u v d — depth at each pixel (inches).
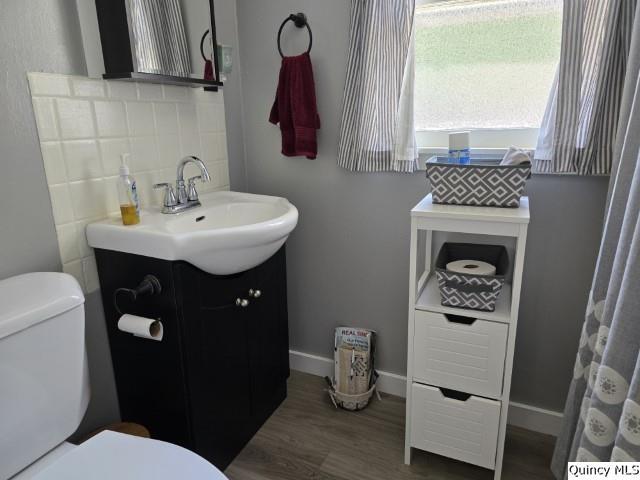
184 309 46.8
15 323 34.3
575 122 50.0
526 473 55.9
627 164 37.1
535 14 53.6
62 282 40.7
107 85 50.4
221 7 65.9
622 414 27.4
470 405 52.5
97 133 49.8
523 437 62.1
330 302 74.7
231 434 57.7
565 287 57.9
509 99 57.2
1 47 39.9
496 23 55.5
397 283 68.6
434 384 54.1
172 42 53.2
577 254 56.3
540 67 55.0
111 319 51.9
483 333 49.9
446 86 59.9
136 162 55.3
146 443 37.4
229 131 71.2
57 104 45.1
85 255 49.6
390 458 59.3
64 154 46.4
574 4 47.4
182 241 43.9
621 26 46.2
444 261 58.7
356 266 70.9
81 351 40.4
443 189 51.1
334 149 67.4
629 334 29.5
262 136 72.9
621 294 29.8
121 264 48.3
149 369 50.8
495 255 59.0
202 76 59.0
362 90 60.2
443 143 61.6
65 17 45.1
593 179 53.5
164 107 58.6
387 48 57.9
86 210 49.4
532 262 58.7
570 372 60.3
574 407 46.5
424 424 55.7
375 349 72.9
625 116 42.8
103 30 48.0
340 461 58.9
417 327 52.9
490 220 46.3
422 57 60.1
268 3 66.2
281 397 71.0
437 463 58.4
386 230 67.1
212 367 52.3
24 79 42.0
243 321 56.7
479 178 49.1
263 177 74.8
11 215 42.2
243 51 70.3
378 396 72.0
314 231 72.6
